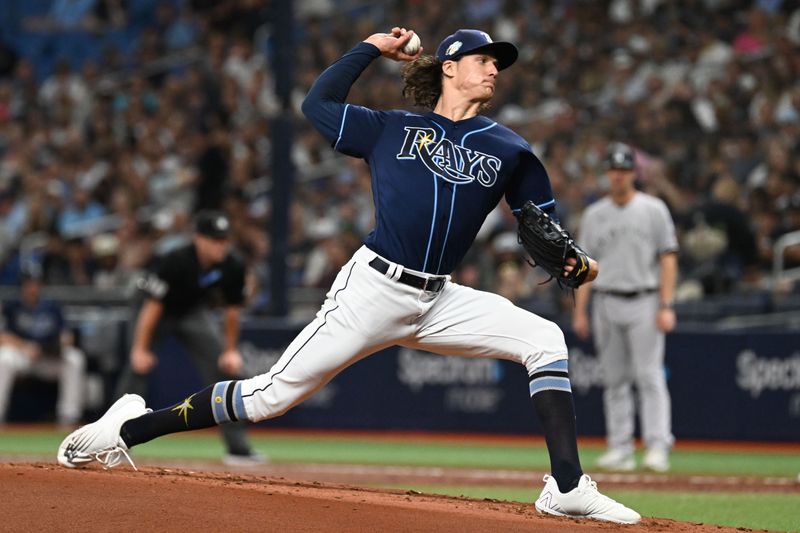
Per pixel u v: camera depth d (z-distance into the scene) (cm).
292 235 5553
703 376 4250
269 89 6625
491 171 1717
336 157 6184
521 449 4006
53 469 1695
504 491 2622
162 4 7681
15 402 5000
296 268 5497
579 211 5138
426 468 3256
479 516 1559
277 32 4628
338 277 1733
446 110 1762
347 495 1711
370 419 4688
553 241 1725
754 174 5081
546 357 1725
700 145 5244
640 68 5853
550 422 1711
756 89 5447
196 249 3250
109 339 4953
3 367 4825
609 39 6184
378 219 1700
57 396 4991
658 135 5350
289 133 4672
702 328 4316
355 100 6297
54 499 1481
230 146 6231
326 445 4162
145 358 3312
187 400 1808
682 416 4262
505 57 1769
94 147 6844
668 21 6106
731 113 5394
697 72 5694
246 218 5697
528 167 1773
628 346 3234
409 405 4634
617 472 3141
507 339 1738
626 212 3169
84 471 1702
